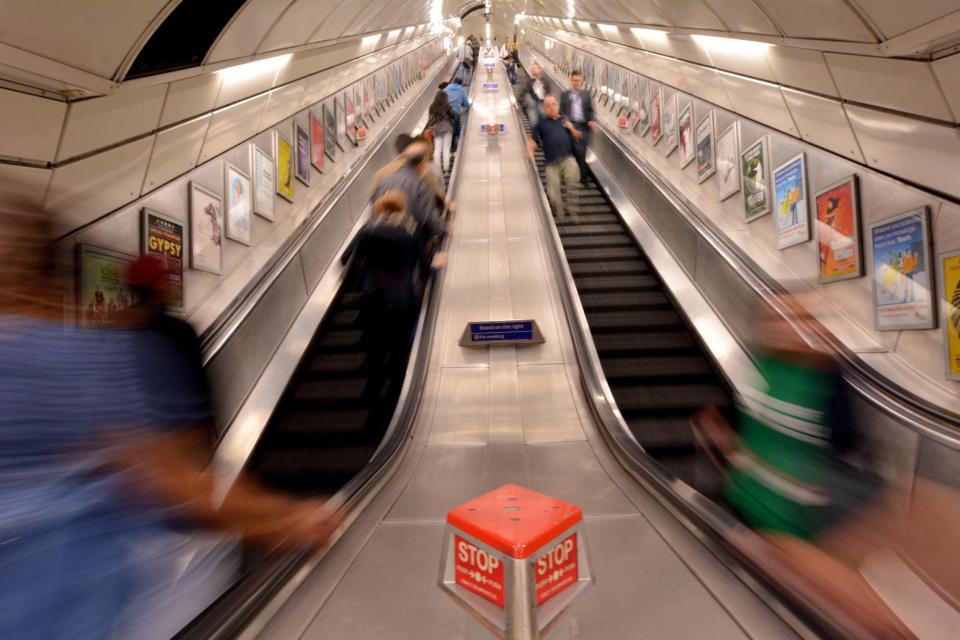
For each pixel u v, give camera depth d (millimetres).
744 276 4590
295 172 6371
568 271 5703
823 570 1742
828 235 4270
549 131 7754
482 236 7320
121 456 1062
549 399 4262
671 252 6336
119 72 2752
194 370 1341
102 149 3049
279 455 3873
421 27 14359
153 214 3621
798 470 1958
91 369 1051
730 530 2090
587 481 3109
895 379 3428
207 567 1272
